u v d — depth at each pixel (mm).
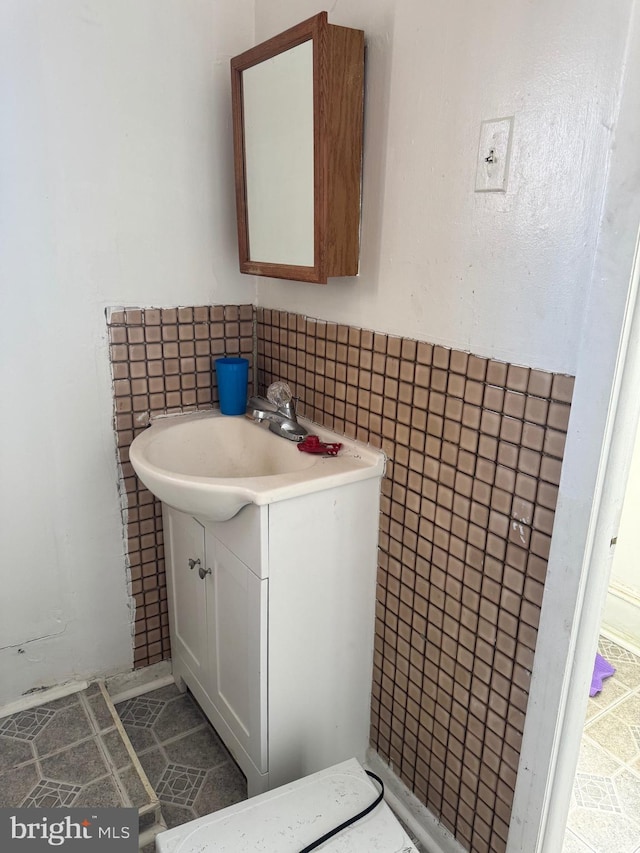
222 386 1642
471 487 1125
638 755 1670
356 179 1258
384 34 1155
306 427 1553
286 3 1408
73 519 1602
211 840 1070
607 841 1425
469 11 987
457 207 1067
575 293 902
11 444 1477
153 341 1594
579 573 951
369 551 1391
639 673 1995
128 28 1380
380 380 1304
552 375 949
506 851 1180
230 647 1415
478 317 1060
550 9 872
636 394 888
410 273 1188
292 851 1054
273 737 1368
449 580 1211
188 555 1562
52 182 1375
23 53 1284
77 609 1672
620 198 817
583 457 914
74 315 1476
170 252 1563
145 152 1468
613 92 812
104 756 1486
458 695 1237
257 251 1522
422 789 1390
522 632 1069
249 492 1171
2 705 1626
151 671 1834
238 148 1491
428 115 1094
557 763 1067
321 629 1366
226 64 1524
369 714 1536
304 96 1248
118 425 1598
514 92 941
